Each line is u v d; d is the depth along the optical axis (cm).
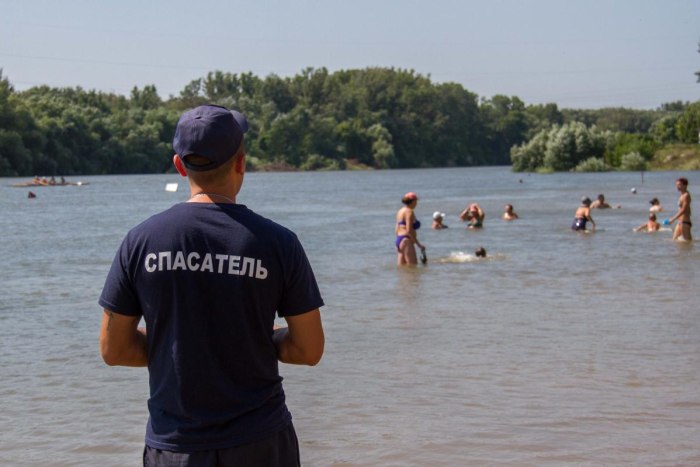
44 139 11256
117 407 853
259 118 16650
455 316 1355
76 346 1155
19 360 1067
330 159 16062
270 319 384
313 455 704
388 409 830
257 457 378
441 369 988
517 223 3484
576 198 5550
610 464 675
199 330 375
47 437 759
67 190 7431
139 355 402
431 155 18450
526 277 1844
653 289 1616
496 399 859
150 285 379
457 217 3950
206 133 382
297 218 3997
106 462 696
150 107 16925
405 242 2094
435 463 682
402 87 18812
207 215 382
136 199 5953
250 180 10656
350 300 1548
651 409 819
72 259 2358
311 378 955
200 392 376
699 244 2492
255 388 383
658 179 8606
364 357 1059
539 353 1063
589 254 2281
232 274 376
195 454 373
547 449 711
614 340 1135
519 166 12475
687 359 1017
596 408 824
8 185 8331
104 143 12556
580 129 11625
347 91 18238
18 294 1684
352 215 4206
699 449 707
